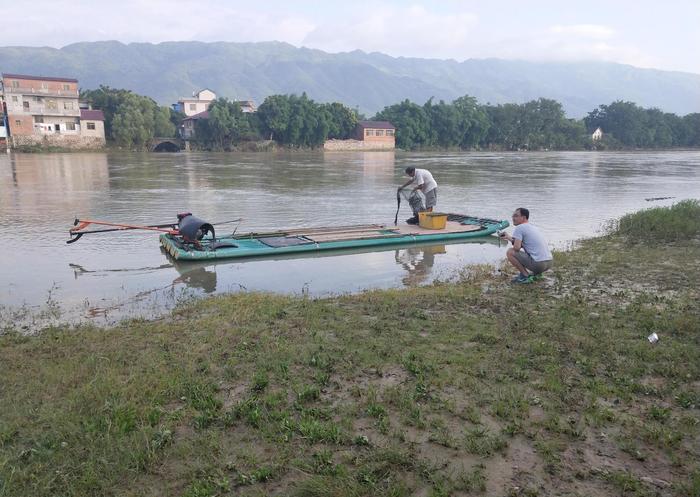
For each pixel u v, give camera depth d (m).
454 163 51.75
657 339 6.41
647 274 9.96
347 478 3.80
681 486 3.70
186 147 75.81
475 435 4.32
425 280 10.30
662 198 24.22
